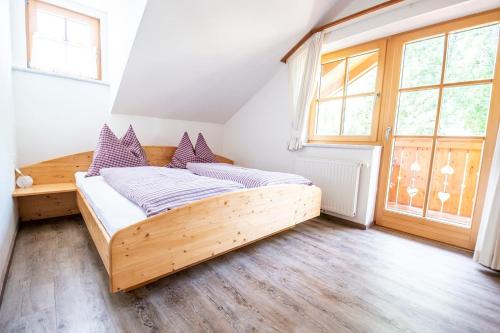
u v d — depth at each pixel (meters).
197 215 1.42
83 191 1.99
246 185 2.16
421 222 2.30
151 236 1.23
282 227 2.07
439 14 2.04
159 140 3.40
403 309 1.29
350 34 2.51
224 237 1.60
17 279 1.42
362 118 2.71
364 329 1.14
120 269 1.14
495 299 1.40
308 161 2.87
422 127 2.34
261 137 3.51
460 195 2.65
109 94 2.91
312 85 2.79
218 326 1.12
